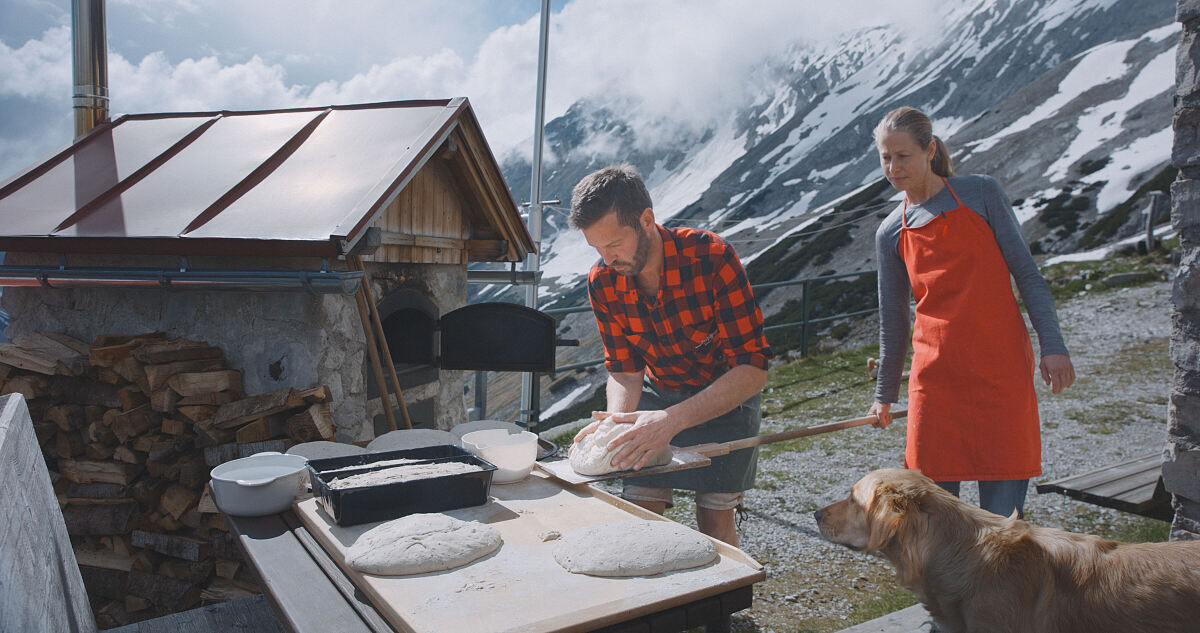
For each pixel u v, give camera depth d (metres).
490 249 4.39
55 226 3.19
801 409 7.82
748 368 2.54
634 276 2.69
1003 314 2.56
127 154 3.83
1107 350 9.80
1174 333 2.75
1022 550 1.88
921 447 2.66
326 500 1.80
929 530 1.97
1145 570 1.75
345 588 1.51
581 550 1.54
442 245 3.97
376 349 3.15
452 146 3.65
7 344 3.41
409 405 3.84
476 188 3.99
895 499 2.00
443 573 1.49
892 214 2.95
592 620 1.27
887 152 2.71
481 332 3.72
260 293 3.17
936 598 1.98
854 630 2.69
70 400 3.41
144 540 3.22
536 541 1.69
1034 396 2.61
